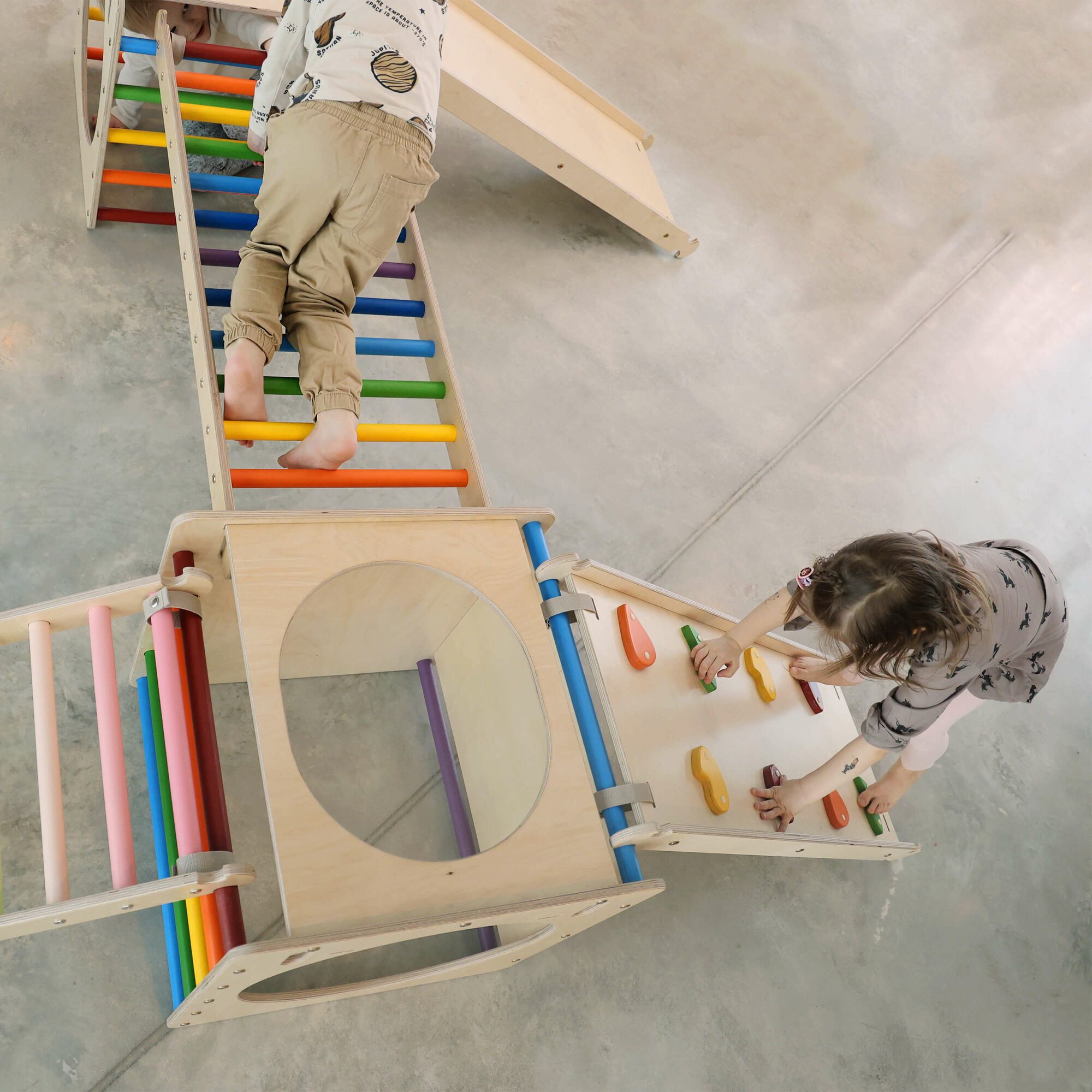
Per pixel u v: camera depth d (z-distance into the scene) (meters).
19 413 1.90
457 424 1.70
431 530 1.47
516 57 2.63
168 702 1.24
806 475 2.57
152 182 2.07
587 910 1.32
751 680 1.87
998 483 2.76
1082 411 3.01
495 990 1.66
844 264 3.05
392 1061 1.56
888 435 2.73
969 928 2.06
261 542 1.33
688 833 1.42
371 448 2.14
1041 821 2.27
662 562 2.28
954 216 3.31
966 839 2.18
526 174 2.79
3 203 2.09
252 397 1.48
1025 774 2.32
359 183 1.45
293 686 1.82
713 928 1.86
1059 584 1.56
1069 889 2.19
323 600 1.53
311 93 1.45
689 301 2.76
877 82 3.55
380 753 1.82
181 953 1.38
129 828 1.21
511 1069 1.61
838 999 1.88
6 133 2.17
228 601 1.48
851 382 2.79
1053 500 2.79
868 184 3.27
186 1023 1.42
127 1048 1.45
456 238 2.56
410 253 1.91
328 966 1.59
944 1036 1.91
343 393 1.51
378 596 1.57
